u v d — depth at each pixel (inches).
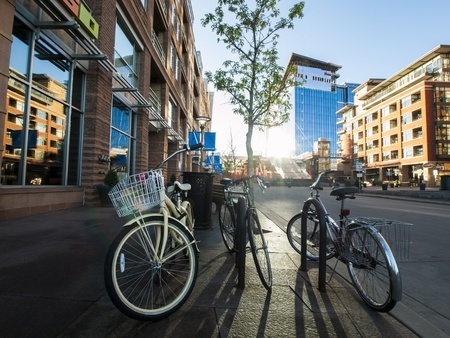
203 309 108.5
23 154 273.4
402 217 426.6
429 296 139.6
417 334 98.1
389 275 107.4
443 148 2114.9
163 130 756.0
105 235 206.8
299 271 155.6
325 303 118.3
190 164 1275.8
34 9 275.1
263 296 122.2
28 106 276.5
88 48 324.5
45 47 302.7
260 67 273.0
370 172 2898.6
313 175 3437.5
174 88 872.3
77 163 366.3
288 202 644.1
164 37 764.6
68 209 329.7
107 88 407.2
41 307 103.7
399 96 2437.3
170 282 127.7
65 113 339.0
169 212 118.3
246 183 156.4
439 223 372.8
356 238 128.0
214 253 184.1
